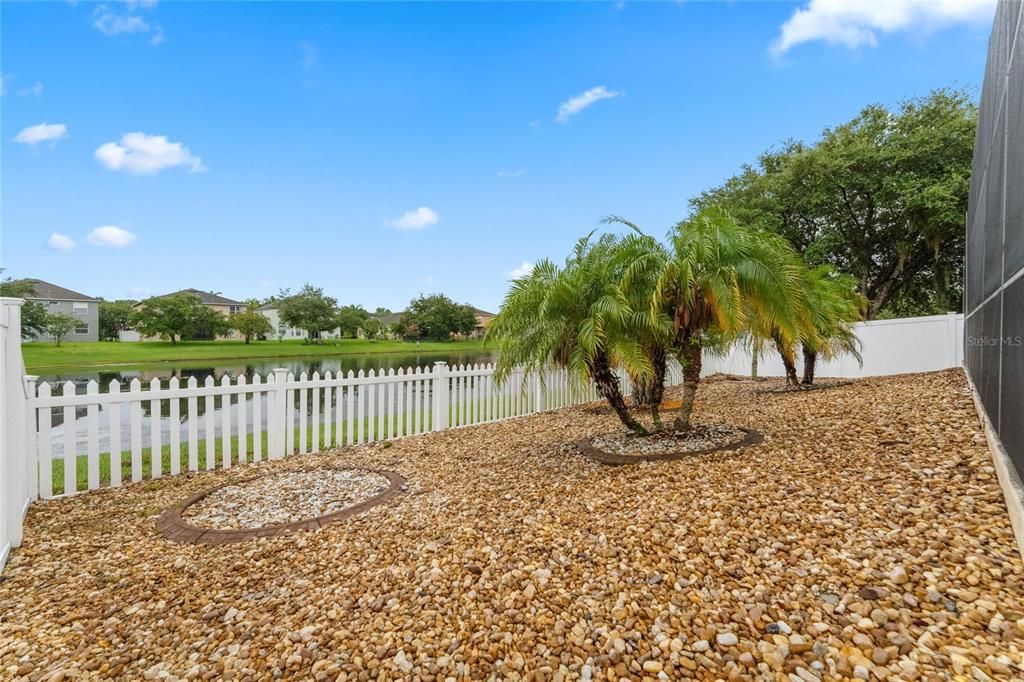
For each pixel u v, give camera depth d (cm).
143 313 4478
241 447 555
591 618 208
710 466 396
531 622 210
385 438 684
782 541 249
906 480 304
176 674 195
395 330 6191
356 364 2953
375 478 474
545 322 496
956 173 1252
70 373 2250
